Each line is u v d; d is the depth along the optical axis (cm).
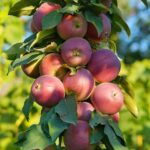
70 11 108
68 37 111
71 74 108
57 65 110
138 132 221
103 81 112
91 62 111
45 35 111
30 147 103
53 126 103
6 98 222
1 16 228
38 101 108
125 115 224
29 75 115
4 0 231
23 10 121
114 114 113
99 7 110
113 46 120
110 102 108
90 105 110
